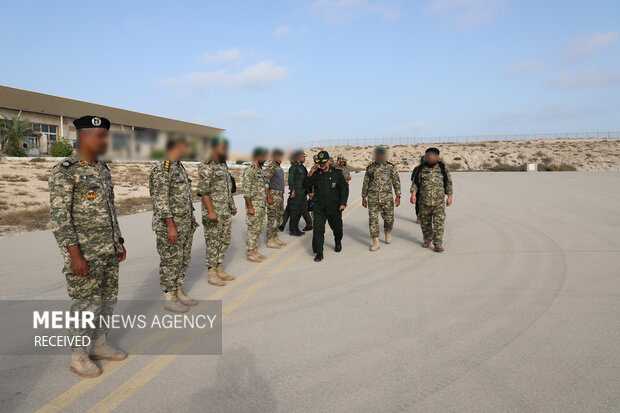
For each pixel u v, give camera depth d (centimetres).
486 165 6488
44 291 472
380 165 679
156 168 375
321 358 300
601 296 427
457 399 244
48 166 2328
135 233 863
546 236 745
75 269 263
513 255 613
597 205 1183
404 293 449
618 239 703
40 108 3641
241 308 409
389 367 284
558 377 268
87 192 277
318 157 602
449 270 540
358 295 445
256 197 598
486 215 1034
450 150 7450
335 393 252
